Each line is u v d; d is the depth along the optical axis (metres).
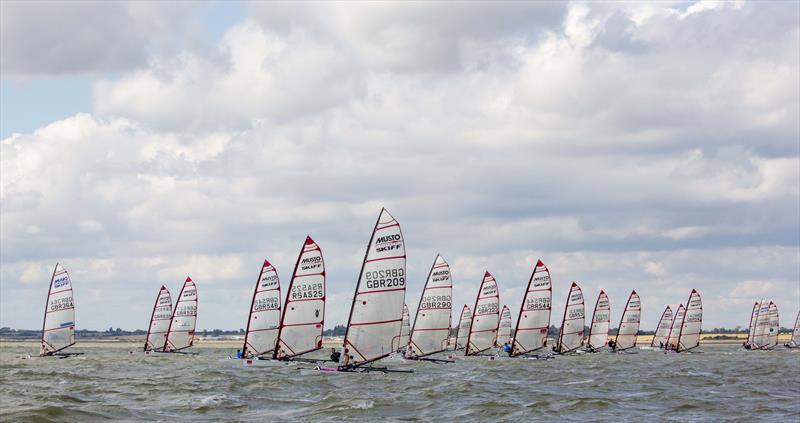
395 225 65.38
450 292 94.81
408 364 95.38
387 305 65.06
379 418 46.09
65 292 116.69
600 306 149.62
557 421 45.56
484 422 45.00
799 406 52.25
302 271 75.62
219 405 51.00
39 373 80.94
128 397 55.88
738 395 59.81
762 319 182.00
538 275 116.94
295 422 44.34
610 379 76.94
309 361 75.69
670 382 73.06
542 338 116.62
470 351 113.88
